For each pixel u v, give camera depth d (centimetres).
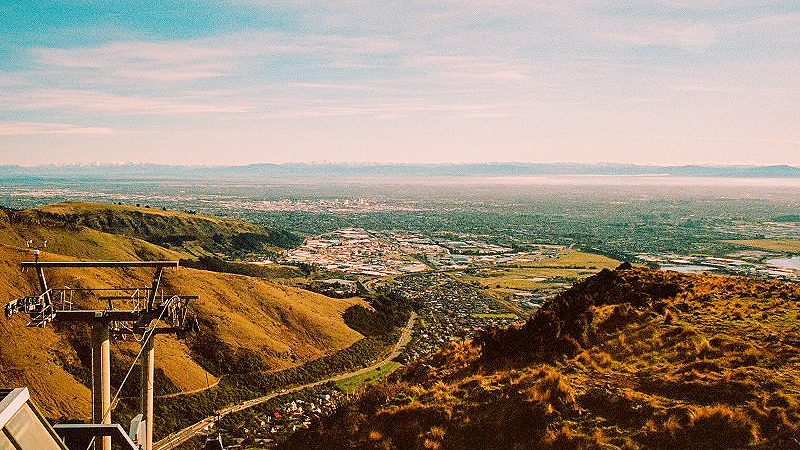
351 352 11750
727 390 1647
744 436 1404
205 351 10112
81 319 2316
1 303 8881
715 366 1864
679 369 1898
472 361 2462
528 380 1909
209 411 8531
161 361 9175
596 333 2469
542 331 2452
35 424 734
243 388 9494
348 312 13688
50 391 7975
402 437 1761
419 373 2475
